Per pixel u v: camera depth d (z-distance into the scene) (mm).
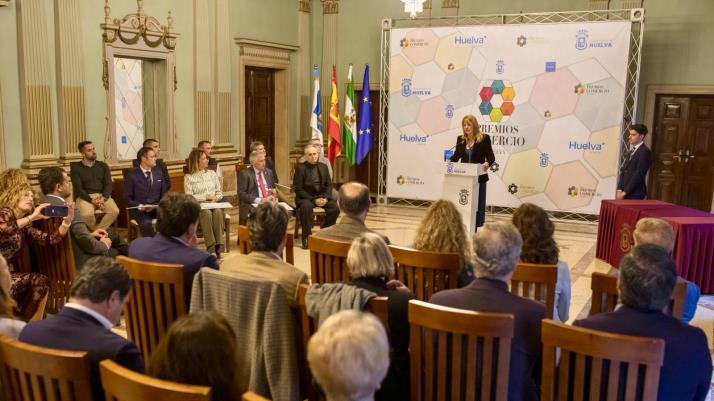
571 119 8219
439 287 2836
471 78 8680
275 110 9961
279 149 10023
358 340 1153
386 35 9742
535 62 8305
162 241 2705
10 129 6059
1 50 5926
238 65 8859
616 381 1705
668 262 1827
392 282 2471
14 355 1614
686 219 4812
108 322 1854
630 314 1829
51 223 3781
